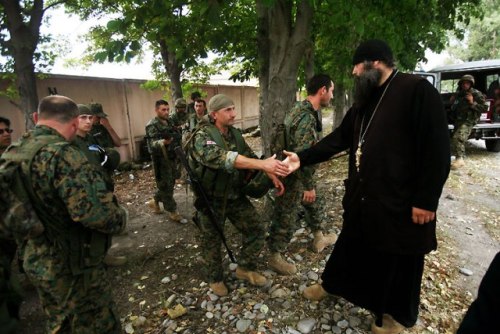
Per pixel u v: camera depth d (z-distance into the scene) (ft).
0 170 4.91
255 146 34.32
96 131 12.46
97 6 19.10
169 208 13.74
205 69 28.53
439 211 14.11
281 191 7.72
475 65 24.43
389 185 5.91
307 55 18.33
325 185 16.94
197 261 10.31
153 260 10.61
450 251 10.72
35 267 5.29
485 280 3.02
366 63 6.11
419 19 13.20
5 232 5.25
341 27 14.98
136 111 27.20
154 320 7.76
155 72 27.35
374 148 5.99
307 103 8.64
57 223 5.23
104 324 5.91
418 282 6.52
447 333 7.15
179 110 18.56
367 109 6.43
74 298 5.47
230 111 7.64
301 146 8.26
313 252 10.32
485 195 16.12
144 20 9.54
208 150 7.11
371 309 6.74
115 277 9.72
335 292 7.23
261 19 14.10
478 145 28.76
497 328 2.83
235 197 7.91
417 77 5.83
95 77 23.80
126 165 24.66
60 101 5.53
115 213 5.62
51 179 5.01
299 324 7.25
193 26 11.23
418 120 5.65
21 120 19.89
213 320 7.59
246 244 8.43
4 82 18.97
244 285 8.78
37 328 7.86
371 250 6.52
